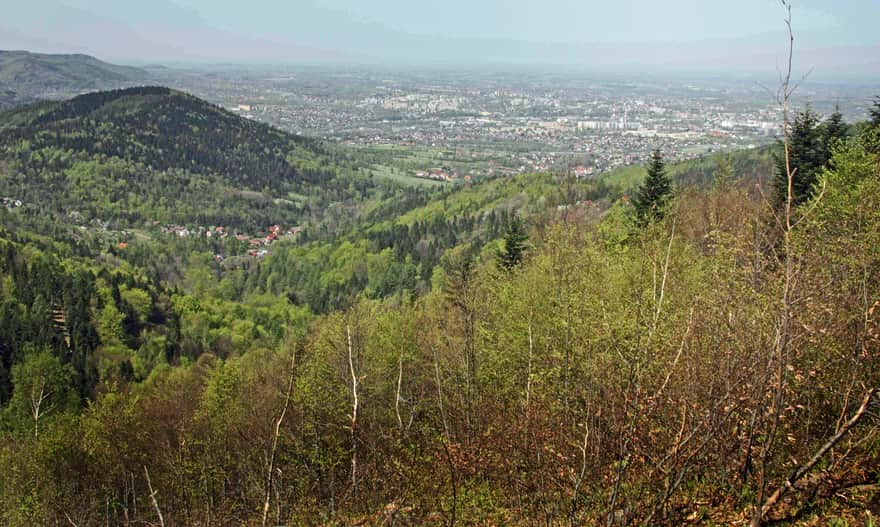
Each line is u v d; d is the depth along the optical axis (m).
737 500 9.01
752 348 7.98
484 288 23.84
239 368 34.47
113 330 61.91
